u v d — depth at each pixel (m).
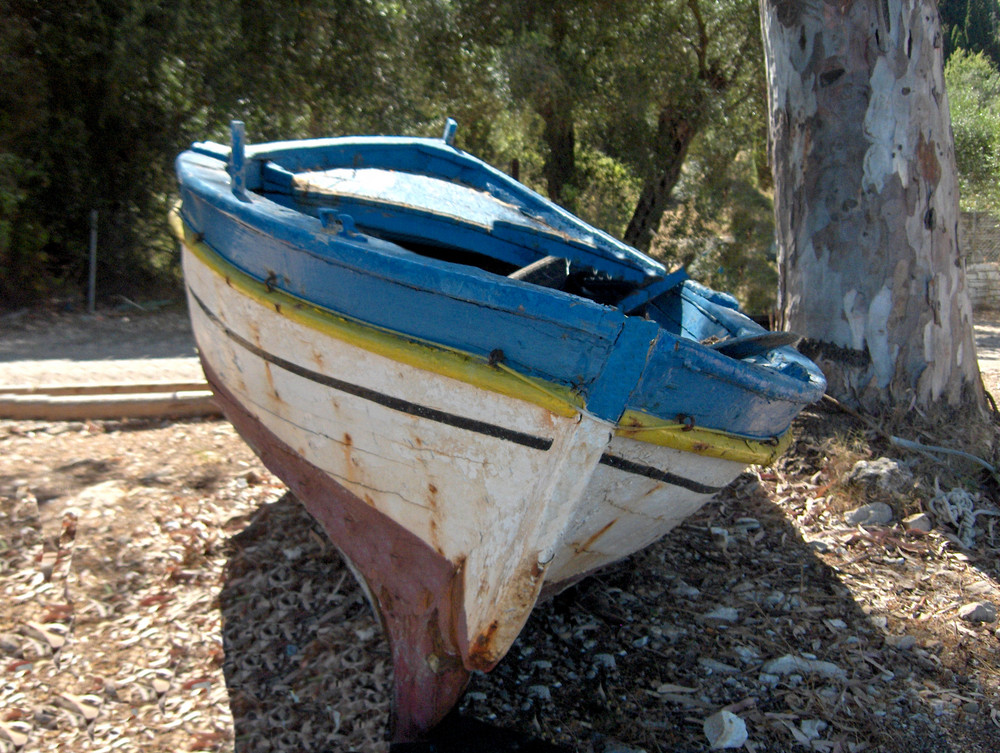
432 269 2.84
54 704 3.32
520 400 2.82
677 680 3.72
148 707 3.38
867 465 5.43
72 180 10.61
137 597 4.00
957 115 19.69
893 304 5.87
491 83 13.95
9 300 9.95
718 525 5.11
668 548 4.84
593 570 3.82
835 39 5.80
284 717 3.39
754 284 14.82
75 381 6.41
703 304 4.50
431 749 3.23
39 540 4.21
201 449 5.51
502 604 3.01
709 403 3.13
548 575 3.40
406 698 3.39
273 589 4.16
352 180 5.07
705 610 4.25
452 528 3.26
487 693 3.59
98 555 4.18
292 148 5.05
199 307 4.39
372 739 3.30
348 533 3.76
